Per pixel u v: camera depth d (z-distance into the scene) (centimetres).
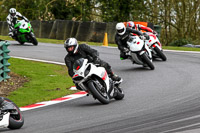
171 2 11012
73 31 9456
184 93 3020
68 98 3188
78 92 3431
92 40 8850
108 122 2212
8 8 13650
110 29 8494
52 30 10169
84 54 2864
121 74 4259
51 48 7019
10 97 3316
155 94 3066
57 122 2325
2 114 2086
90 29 8931
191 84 3412
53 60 5462
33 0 12812
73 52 2814
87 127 2125
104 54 6053
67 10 12762
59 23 9938
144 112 2427
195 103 2598
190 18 10938
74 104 2917
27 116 2592
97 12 13088
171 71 4256
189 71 4197
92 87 2730
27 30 7212
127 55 4491
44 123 2323
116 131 1977
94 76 2770
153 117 2253
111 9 11456
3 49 3969
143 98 2936
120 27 4219
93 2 12112
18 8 13325
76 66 2733
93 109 2652
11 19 7156
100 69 2780
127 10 11544
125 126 2075
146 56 4347
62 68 4834
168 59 5281
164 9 11500
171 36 12038
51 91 3506
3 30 12406
